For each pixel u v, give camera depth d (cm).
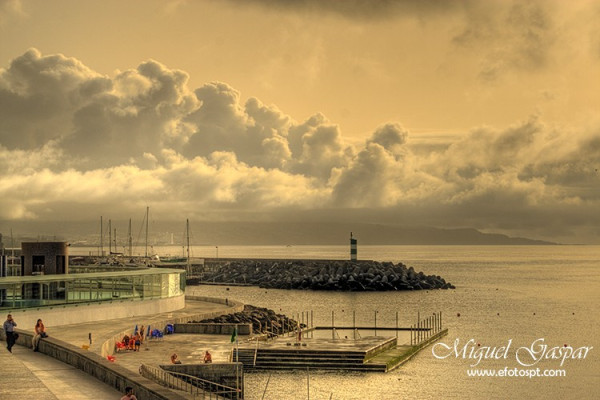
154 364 8019
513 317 19275
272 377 9450
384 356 10594
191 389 7025
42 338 6359
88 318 10638
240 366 7994
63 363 5841
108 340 8550
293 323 14712
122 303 11294
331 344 10731
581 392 10075
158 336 10100
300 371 9756
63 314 10256
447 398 9169
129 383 4734
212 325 10819
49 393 4372
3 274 12325
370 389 9138
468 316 19475
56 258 12106
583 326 17362
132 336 9331
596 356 12975
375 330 15625
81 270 14262
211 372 7950
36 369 5597
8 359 5603
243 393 7988
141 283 11800
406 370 10488
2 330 6969
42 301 10112
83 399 4659
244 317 12356
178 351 9138
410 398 8919
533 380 10762
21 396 4294
